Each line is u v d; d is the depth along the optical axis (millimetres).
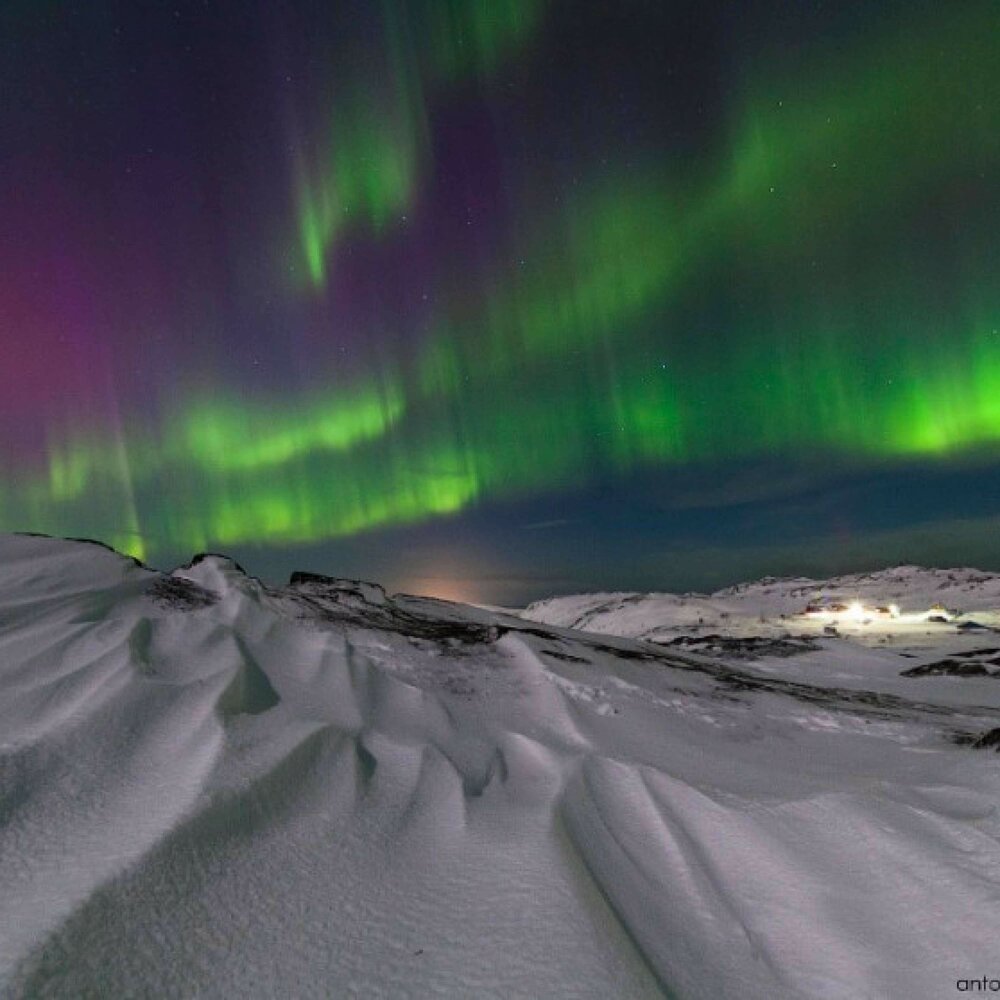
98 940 2656
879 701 13844
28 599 9078
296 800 4348
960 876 3588
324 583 18812
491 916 3143
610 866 3975
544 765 6207
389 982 2670
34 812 3730
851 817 4461
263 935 2941
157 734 5031
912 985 2912
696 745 7922
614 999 2562
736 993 2908
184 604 10570
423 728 7070
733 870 4152
